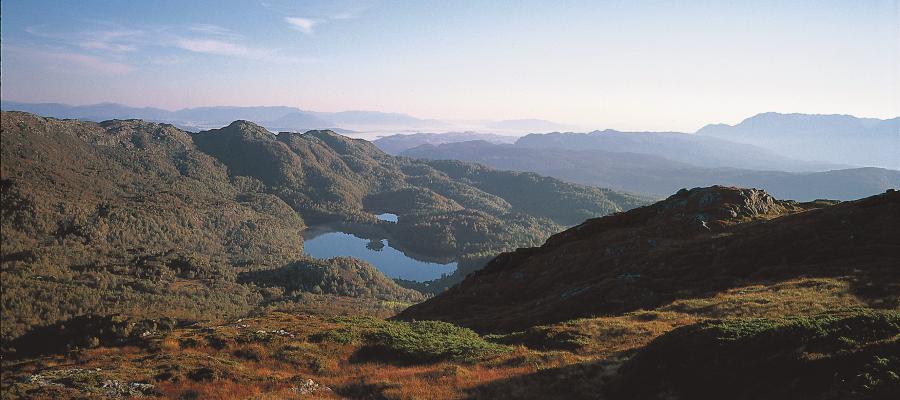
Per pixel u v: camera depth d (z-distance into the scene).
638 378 22.36
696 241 61.56
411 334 40.69
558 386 24.14
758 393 18.38
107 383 28.67
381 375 29.98
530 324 46.91
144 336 43.16
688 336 23.25
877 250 45.88
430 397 24.34
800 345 20.05
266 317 52.56
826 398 16.34
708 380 20.20
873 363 16.97
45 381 28.77
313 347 37.62
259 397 25.55
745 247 53.75
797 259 48.94
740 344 21.17
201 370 31.45
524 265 79.81
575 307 47.72
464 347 35.62
